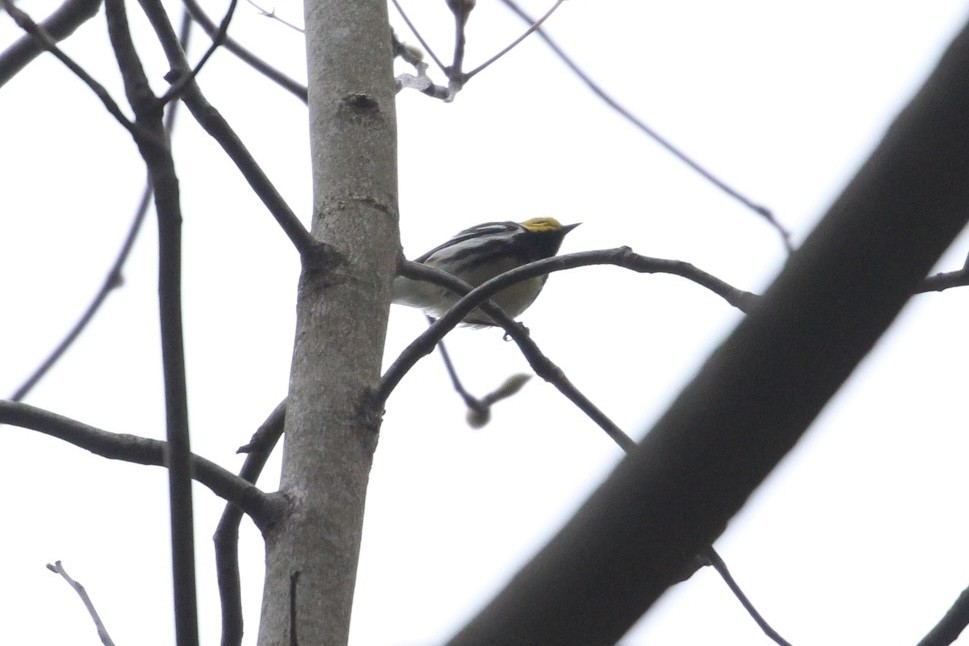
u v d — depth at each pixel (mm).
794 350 2387
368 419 5781
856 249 2414
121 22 4918
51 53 4707
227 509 5770
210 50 5074
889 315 2418
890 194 2422
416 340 5875
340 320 6031
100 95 4742
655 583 2375
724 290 6086
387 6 7344
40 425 5355
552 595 2398
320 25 7203
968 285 5715
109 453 5398
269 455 6340
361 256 6305
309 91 7055
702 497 2361
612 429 7098
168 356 4832
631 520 2375
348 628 5281
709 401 2383
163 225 4777
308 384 5855
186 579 4750
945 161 2398
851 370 2402
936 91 2410
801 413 2371
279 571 5270
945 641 5668
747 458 2361
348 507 5527
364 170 6645
